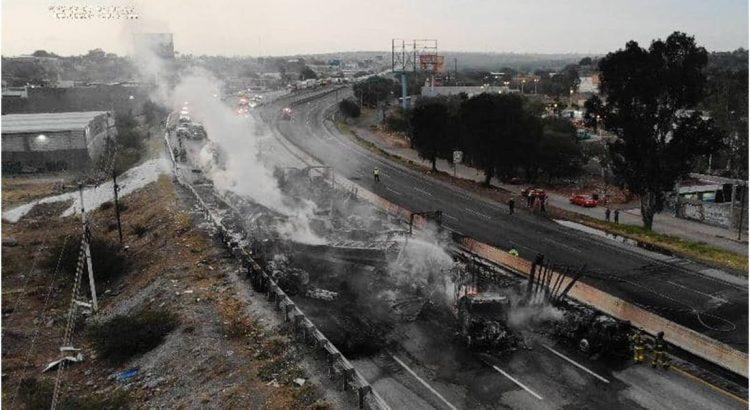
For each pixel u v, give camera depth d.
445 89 142.25
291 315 22.44
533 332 22.06
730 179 59.34
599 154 73.06
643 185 39.81
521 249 34.25
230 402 17.39
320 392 17.44
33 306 29.84
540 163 60.16
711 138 37.91
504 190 55.19
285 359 19.47
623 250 34.28
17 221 47.66
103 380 21.28
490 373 19.06
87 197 53.94
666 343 21.16
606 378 18.72
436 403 17.31
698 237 39.97
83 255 31.91
